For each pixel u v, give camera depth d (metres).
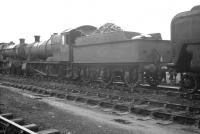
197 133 7.23
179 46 11.17
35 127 7.38
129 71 15.17
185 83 11.73
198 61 10.40
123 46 15.26
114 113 9.77
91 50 17.97
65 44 20.92
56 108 10.63
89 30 21.59
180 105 9.55
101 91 14.22
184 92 12.43
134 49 14.48
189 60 11.14
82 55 18.94
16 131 6.92
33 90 16.17
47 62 23.25
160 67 14.52
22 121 8.07
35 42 27.72
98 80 17.98
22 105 10.60
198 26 10.34
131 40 14.62
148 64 14.50
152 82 15.06
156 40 14.95
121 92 13.66
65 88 15.73
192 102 10.64
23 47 29.17
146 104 10.63
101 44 17.00
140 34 16.02
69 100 12.71
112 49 16.09
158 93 13.11
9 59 31.30
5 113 9.02
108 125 8.11
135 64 14.59
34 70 25.77
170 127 7.84
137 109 9.61
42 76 24.36
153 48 14.80
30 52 27.09
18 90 16.47
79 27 21.08
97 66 17.88
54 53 22.53
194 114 8.73
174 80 15.80
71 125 8.02
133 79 14.90
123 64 15.42
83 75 19.31
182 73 11.98
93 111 10.16
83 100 12.13
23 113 9.34
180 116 8.27
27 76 26.08
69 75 20.55
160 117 8.83
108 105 10.77
